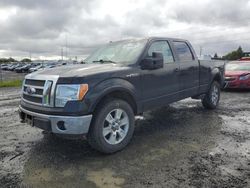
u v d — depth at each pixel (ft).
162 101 17.60
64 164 12.62
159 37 18.37
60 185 10.66
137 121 20.70
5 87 60.54
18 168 12.23
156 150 14.29
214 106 24.80
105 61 16.74
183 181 10.77
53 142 15.72
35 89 13.61
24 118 14.42
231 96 33.83
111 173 11.62
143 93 15.92
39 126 13.16
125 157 13.38
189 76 20.34
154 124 19.72
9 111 25.50
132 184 10.61
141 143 15.44
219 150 14.19
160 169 11.91
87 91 12.67
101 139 13.30
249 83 37.29
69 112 12.43
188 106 26.48
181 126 19.07
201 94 22.99
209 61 23.50
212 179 10.89
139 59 15.94
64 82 12.67
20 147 14.96
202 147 14.66
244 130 17.94
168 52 18.74
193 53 21.47
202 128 18.48
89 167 12.26
